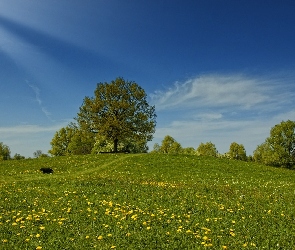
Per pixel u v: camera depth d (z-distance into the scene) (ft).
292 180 105.09
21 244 30.99
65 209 46.09
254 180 101.24
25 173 119.34
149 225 37.70
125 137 202.28
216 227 37.52
